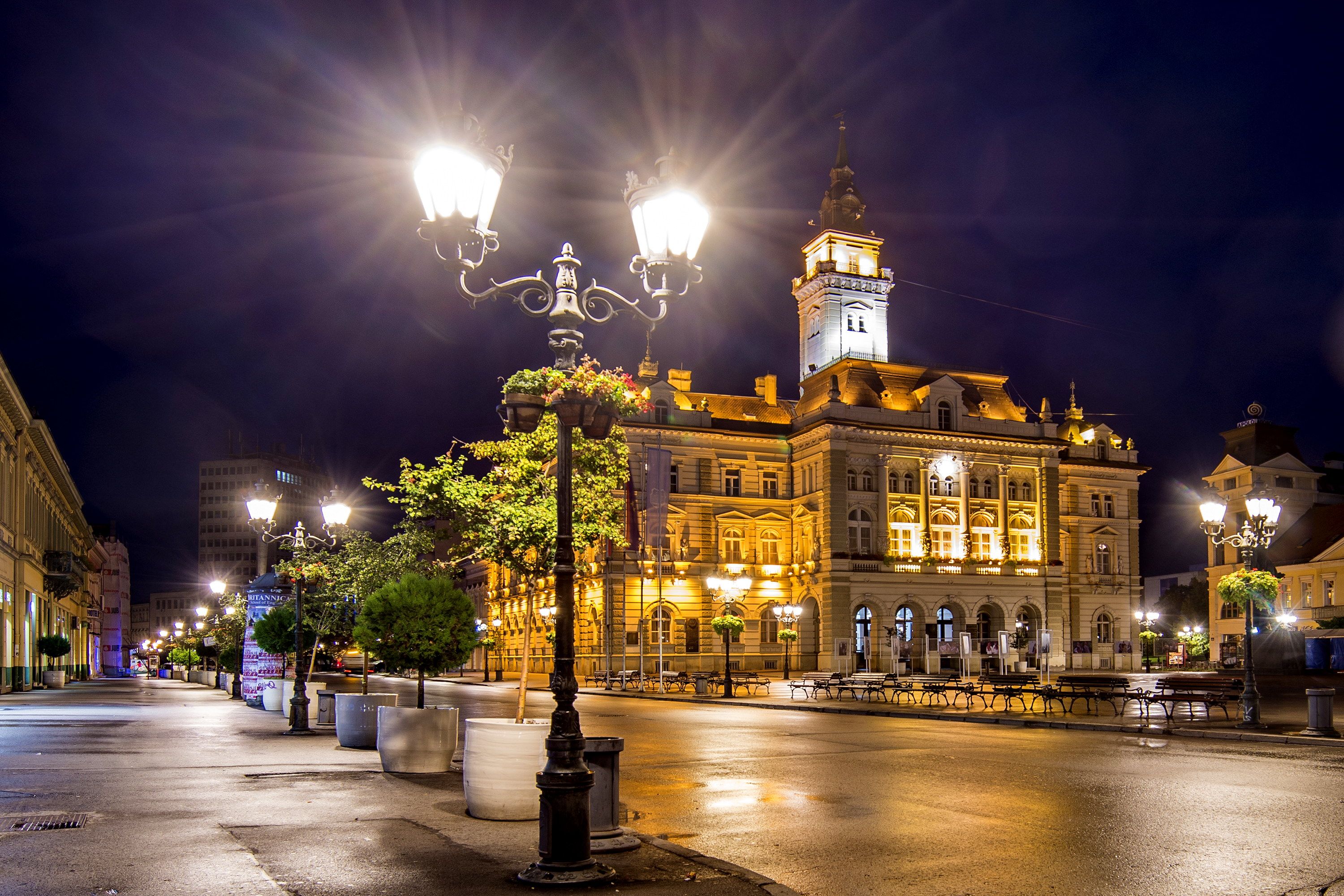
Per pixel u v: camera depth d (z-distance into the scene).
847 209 80.44
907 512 70.81
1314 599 69.81
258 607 38.28
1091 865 9.94
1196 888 9.08
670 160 9.97
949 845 10.89
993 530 73.25
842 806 13.48
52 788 13.45
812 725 28.53
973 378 77.00
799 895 8.15
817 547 68.94
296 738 22.09
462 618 17.67
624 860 9.44
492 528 15.34
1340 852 10.55
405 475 16.05
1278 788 15.13
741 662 68.69
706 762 18.88
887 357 77.94
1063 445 76.31
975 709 34.44
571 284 10.05
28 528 55.16
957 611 70.81
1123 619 78.44
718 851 10.59
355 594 26.55
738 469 71.88
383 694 19.78
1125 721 27.80
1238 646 73.75
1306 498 77.25
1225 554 76.56
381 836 10.20
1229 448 79.19
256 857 9.12
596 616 68.62
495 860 9.15
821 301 77.50
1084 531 78.38
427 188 8.94
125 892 7.82
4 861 8.82
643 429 68.81
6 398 46.06
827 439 68.62
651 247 9.95
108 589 154.00
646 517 54.62
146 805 12.01
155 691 54.34
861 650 68.75
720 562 69.94
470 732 11.55
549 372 10.53
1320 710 22.59
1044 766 18.03
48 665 61.81
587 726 28.25
